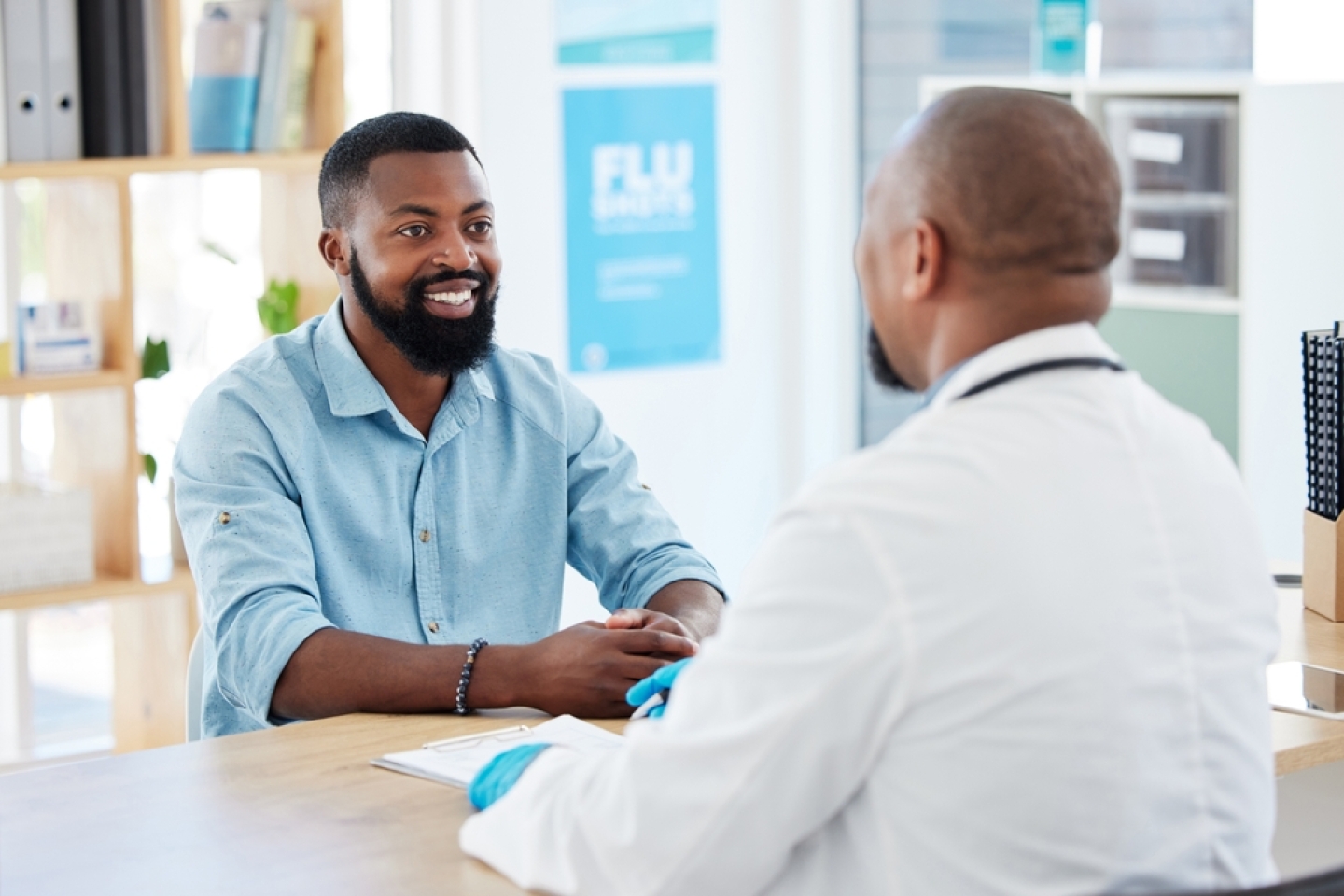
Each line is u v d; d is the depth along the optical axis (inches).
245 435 74.7
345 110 128.4
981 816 39.0
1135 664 39.6
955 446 40.8
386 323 76.8
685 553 81.4
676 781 41.0
